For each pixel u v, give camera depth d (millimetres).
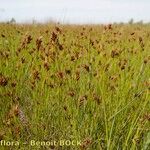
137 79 3605
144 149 2768
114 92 3551
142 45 4879
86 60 4250
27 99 4059
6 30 8281
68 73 3666
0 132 3016
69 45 5211
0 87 3723
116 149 3029
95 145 3168
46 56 3705
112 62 4215
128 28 10414
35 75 3527
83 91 3486
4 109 3666
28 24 9797
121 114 3223
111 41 5816
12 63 4480
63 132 3455
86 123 3270
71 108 3443
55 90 3705
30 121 3613
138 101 3402
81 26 9688
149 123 3061
